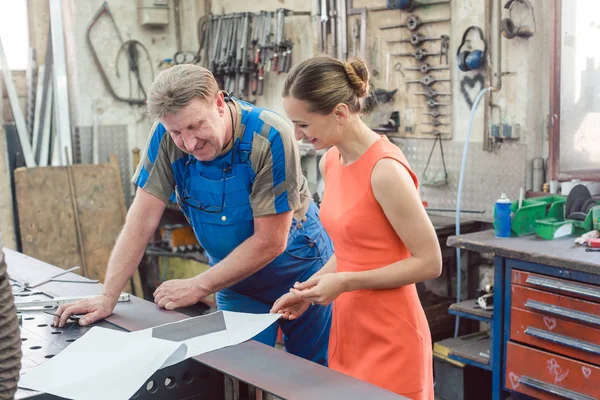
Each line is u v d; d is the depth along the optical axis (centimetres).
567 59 319
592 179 320
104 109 527
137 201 206
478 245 280
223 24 497
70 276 229
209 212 213
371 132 181
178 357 148
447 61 380
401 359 181
